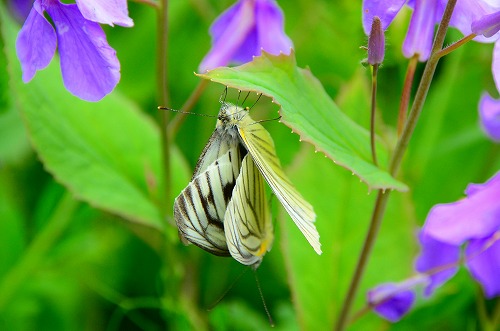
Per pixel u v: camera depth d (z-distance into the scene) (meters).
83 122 0.35
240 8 0.33
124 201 0.35
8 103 0.37
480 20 0.27
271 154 0.28
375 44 0.28
